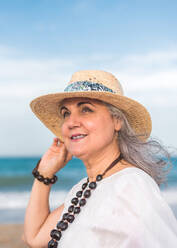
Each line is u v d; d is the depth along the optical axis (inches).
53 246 80.0
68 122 85.6
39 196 106.0
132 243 62.9
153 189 70.3
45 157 109.2
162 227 64.4
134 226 63.8
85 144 83.4
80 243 68.7
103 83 87.1
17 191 977.5
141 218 64.4
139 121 93.9
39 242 101.5
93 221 68.7
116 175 75.5
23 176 1393.9
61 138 111.2
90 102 84.4
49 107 106.7
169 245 63.2
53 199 769.6
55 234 80.3
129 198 67.2
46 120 112.7
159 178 87.2
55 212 104.0
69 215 80.8
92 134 83.1
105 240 65.9
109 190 71.6
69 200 95.7
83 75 88.1
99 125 83.4
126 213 65.6
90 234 67.9
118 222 65.2
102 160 85.0
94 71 88.5
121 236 64.2
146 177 72.9
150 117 93.0
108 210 67.8
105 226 66.1
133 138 86.9
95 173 85.8
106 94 82.0
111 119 86.2
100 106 84.7
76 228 72.2
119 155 86.0
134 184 69.4
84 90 85.0
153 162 86.5
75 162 1930.4
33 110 110.7
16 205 729.6
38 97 98.9
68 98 87.4
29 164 2258.9
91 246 66.6
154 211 65.6
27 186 1089.4
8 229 471.2
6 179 1274.6
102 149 84.2
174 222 67.8
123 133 87.2
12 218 570.9
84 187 87.6
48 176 107.3
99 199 72.2
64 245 72.4
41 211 104.7
